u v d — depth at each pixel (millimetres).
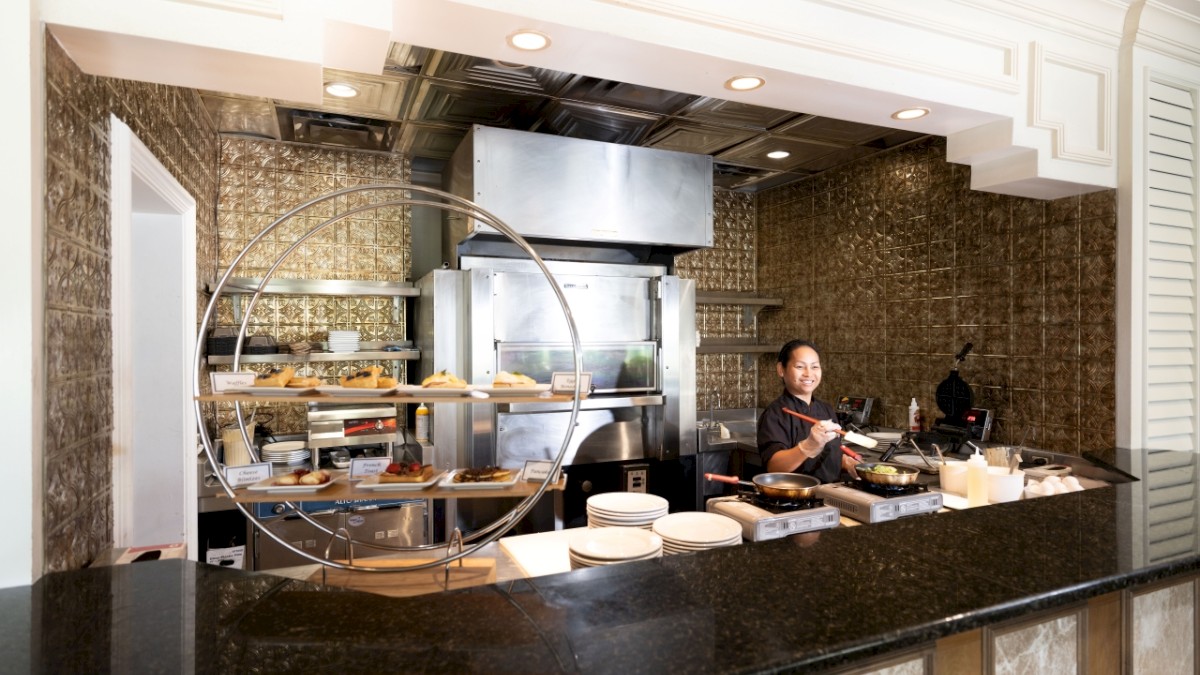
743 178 4633
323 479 1594
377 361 3867
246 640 979
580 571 1257
